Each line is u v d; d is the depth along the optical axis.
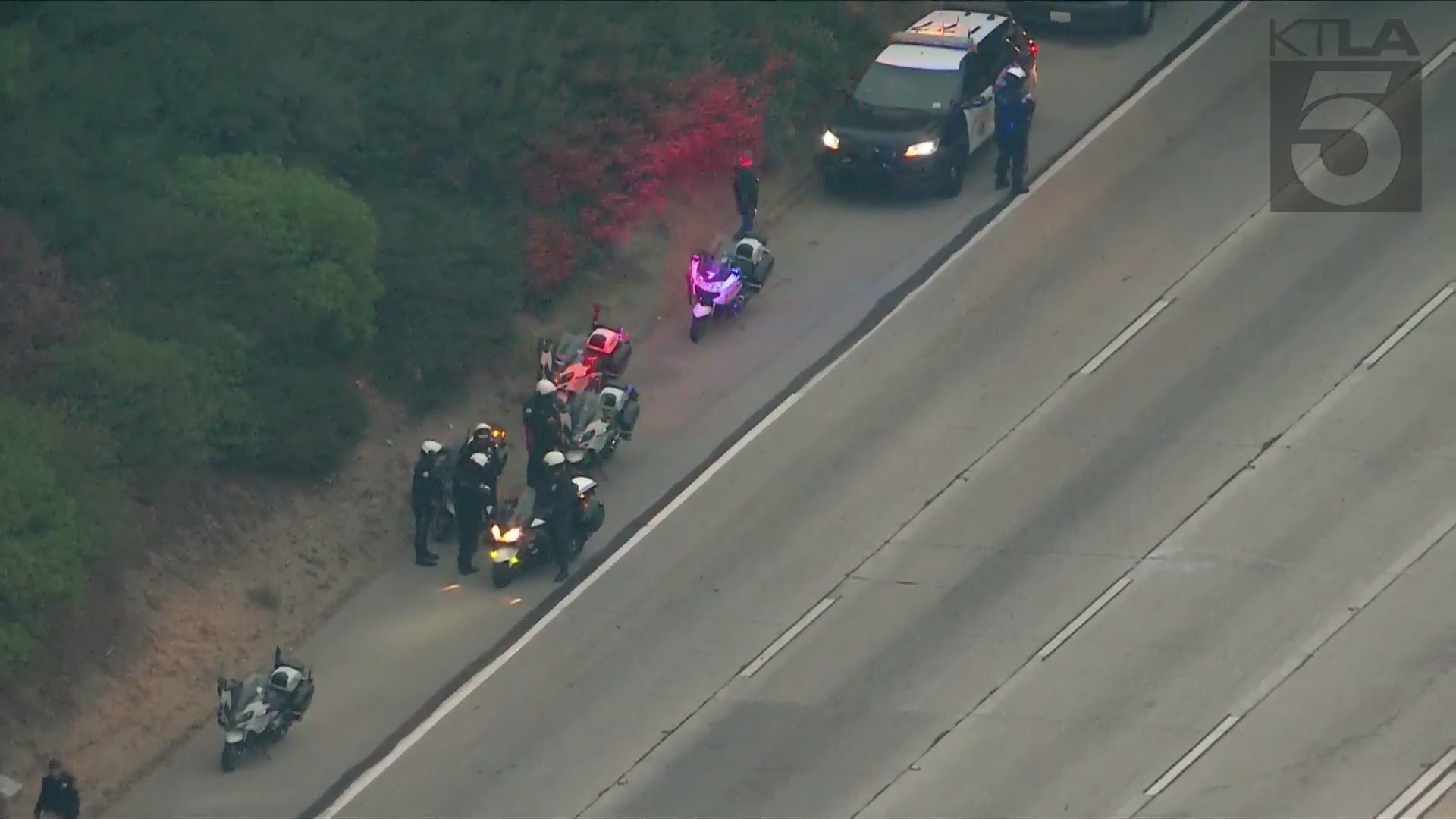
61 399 107.69
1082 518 106.06
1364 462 106.81
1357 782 86.69
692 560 106.94
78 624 99.50
